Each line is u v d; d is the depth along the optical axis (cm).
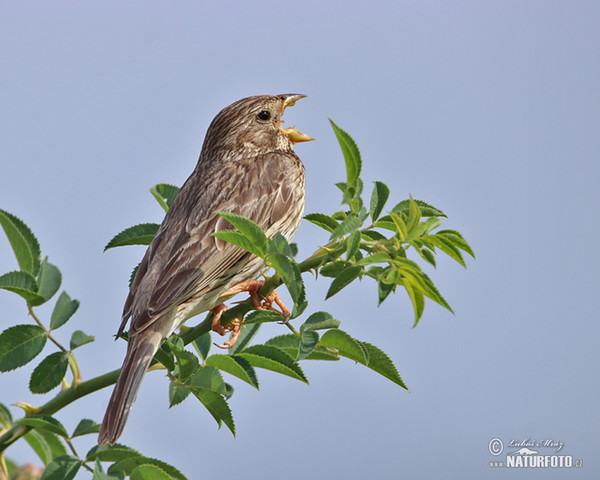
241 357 622
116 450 577
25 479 630
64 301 639
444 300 559
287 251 568
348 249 581
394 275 556
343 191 654
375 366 620
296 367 617
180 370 603
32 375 616
